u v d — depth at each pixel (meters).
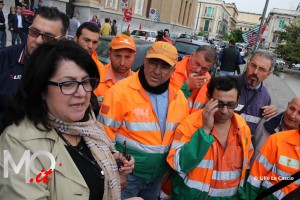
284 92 13.70
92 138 1.42
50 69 1.18
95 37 3.15
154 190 2.47
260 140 2.64
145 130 2.15
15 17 10.88
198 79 2.72
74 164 1.25
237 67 10.38
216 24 78.62
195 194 2.10
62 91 1.21
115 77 3.03
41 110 1.22
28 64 1.22
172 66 2.15
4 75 2.00
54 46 1.22
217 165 2.10
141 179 2.27
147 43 7.21
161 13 37.12
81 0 19.80
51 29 1.96
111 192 1.42
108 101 2.17
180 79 3.07
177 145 2.13
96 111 2.34
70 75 1.21
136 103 2.15
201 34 55.84
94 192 1.33
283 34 25.66
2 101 1.93
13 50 2.06
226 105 2.01
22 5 12.66
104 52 5.87
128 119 2.15
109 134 2.14
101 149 1.44
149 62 2.12
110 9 23.91
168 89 2.32
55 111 1.26
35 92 1.19
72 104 1.25
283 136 2.16
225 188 2.12
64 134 1.31
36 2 15.05
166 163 2.34
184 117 2.35
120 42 2.91
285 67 26.92
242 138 2.14
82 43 3.12
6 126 1.20
